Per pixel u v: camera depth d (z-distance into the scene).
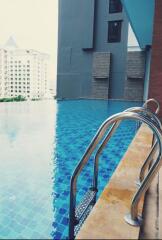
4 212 2.62
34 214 2.59
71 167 4.06
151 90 5.26
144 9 8.50
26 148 5.10
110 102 15.12
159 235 1.48
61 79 18.62
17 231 2.28
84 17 16.92
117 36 16.17
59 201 2.90
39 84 89.94
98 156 1.93
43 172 3.81
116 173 2.09
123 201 1.62
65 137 6.11
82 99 17.12
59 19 18.08
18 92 87.88
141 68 15.10
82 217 1.67
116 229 1.32
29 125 7.51
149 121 1.41
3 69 85.56
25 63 85.44
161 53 5.16
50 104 13.70
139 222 1.40
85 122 8.27
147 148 2.85
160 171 2.58
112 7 16.08
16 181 3.46
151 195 2.02
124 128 7.08
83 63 17.61
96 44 16.97
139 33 11.56
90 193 1.92
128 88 15.73
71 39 17.83
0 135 6.16
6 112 10.22
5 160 4.34
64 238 2.20
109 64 16.28
